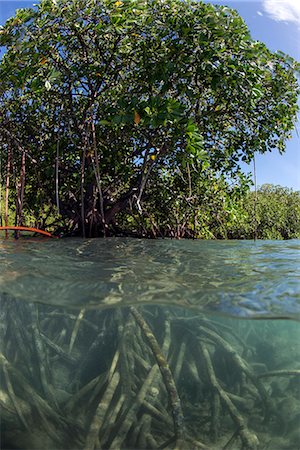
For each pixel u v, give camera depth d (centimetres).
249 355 292
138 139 707
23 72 545
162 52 588
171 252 454
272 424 229
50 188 752
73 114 658
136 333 261
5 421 208
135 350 254
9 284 254
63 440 199
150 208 816
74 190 740
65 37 593
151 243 589
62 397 233
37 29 569
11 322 270
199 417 229
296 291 248
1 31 560
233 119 726
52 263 338
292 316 200
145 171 672
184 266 339
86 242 578
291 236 1324
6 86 596
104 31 551
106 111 573
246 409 242
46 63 593
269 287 258
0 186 729
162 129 624
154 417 214
